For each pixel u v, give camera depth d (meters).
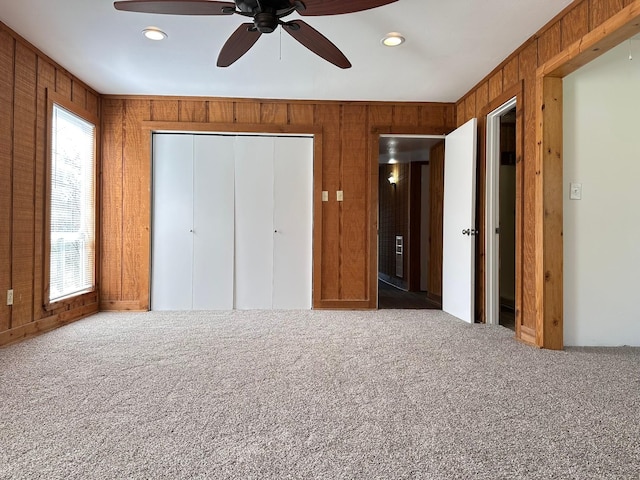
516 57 3.25
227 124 4.41
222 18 2.76
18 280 3.07
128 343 2.95
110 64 3.53
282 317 3.98
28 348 2.81
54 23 2.84
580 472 1.32
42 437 1.53
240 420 1.68
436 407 1.83
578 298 2.93
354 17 2.73
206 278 4.45
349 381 2.15
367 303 4.47
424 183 6.39
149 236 4.37
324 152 4.48
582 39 2.43
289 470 1.32
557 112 2.85
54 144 3.54
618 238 2.93
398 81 3.89
